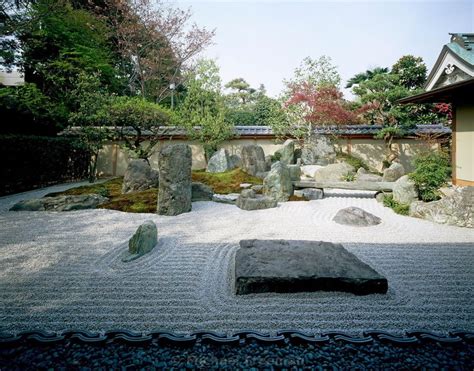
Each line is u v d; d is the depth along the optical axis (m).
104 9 13.77
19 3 8.96
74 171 10.38
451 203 4.92
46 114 9.23
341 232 4.46
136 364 1.69
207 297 2.54
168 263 3.30
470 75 7.36
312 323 2.12
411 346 1.85
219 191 7.68
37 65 9.60
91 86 8.76
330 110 10.28
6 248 3.72
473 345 1.87
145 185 7.36
